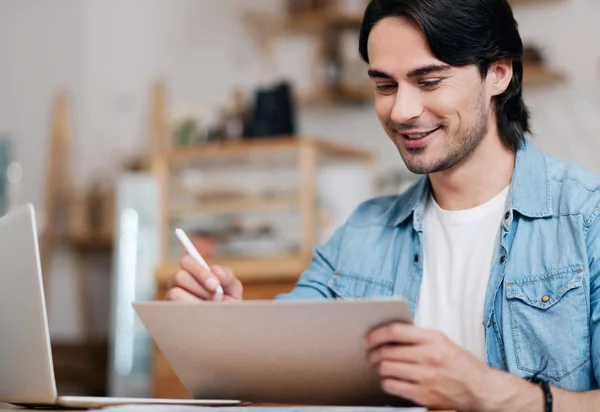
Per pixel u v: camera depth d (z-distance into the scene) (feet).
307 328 3.51
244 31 15.62
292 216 10.79
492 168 4.89
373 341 3.47
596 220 4.53
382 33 4.54
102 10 16.72
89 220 16.14
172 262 10.97
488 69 4.70
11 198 16.88
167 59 16.20
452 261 4.93
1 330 4.02
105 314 16.67
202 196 11.17
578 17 13.12
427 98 4.51
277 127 11.53
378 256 5.28
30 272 3.85
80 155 16.69
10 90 17.17
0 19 17.34
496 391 3.65
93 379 15.92
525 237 4.70
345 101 14.60
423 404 3.61
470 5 4.49
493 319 4.65
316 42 15.03
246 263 10.55
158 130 16.06
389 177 14.19
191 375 4.08
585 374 4.39
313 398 3.98
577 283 4.44
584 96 13.05
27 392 4.01
